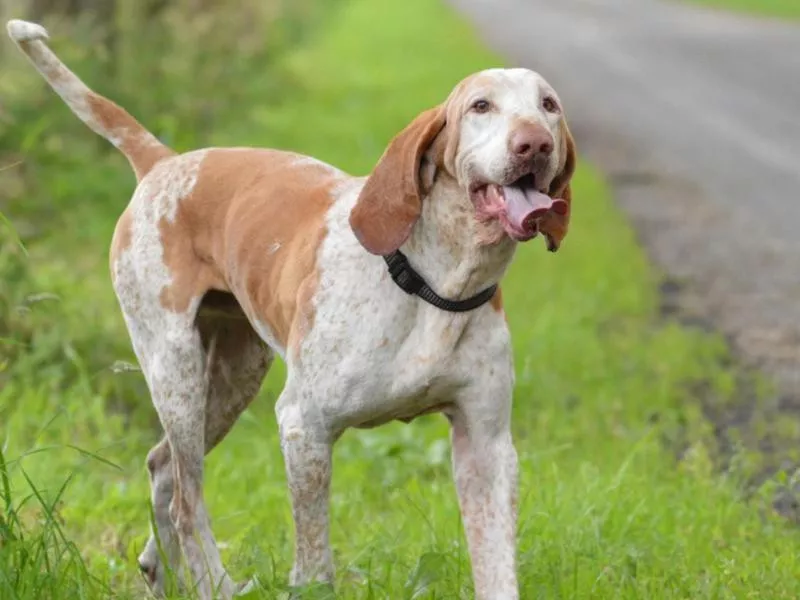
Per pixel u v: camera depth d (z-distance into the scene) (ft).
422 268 24.50
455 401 25.25
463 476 25.45
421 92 112.78
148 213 28.55
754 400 44.73
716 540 31.71
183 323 27.89
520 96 23.68
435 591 27.02
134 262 28.43
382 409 25.04
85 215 58.59
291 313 25.82
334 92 110.52
